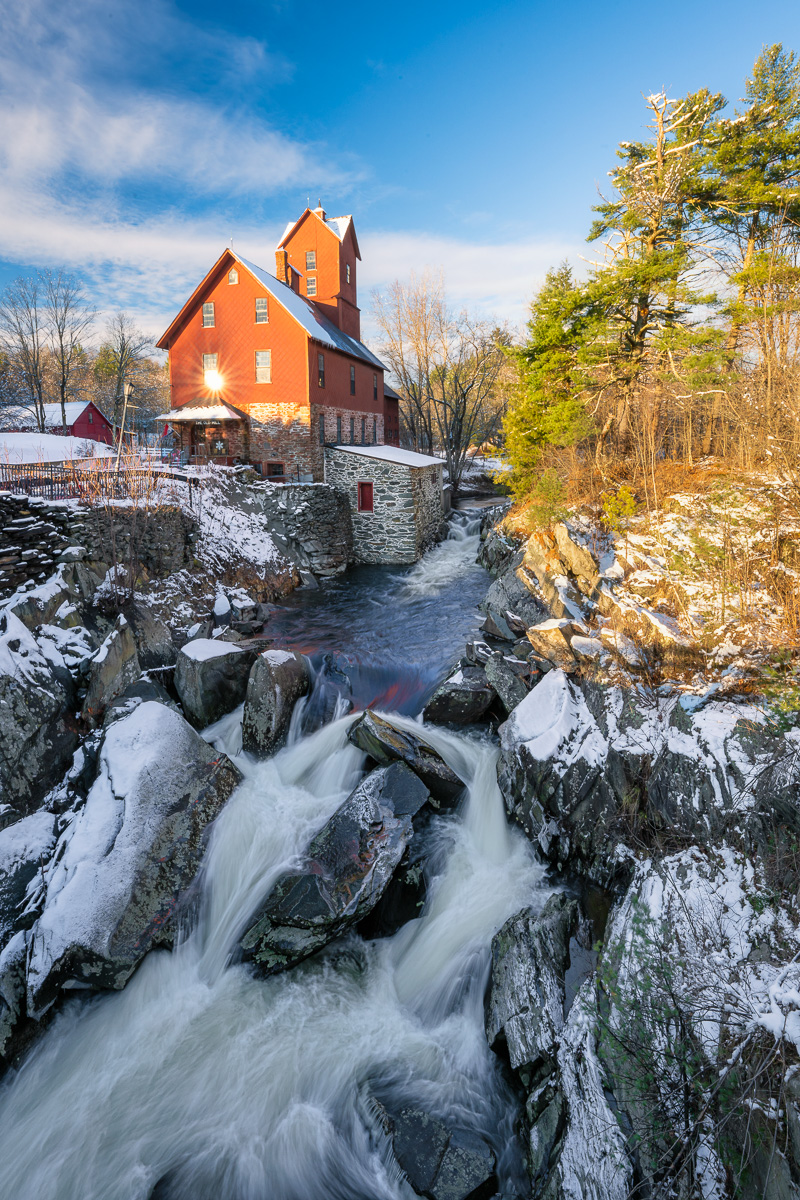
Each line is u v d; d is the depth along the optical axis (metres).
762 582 9.62
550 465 17.64
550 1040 5.64
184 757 9.13
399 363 47.12
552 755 8.40
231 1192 5.16
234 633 15.45
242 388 27.91
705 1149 4.04
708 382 15.06
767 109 17.30
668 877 6.12
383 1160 5.31
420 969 7.10
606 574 11.93
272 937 7.18
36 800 8.91
